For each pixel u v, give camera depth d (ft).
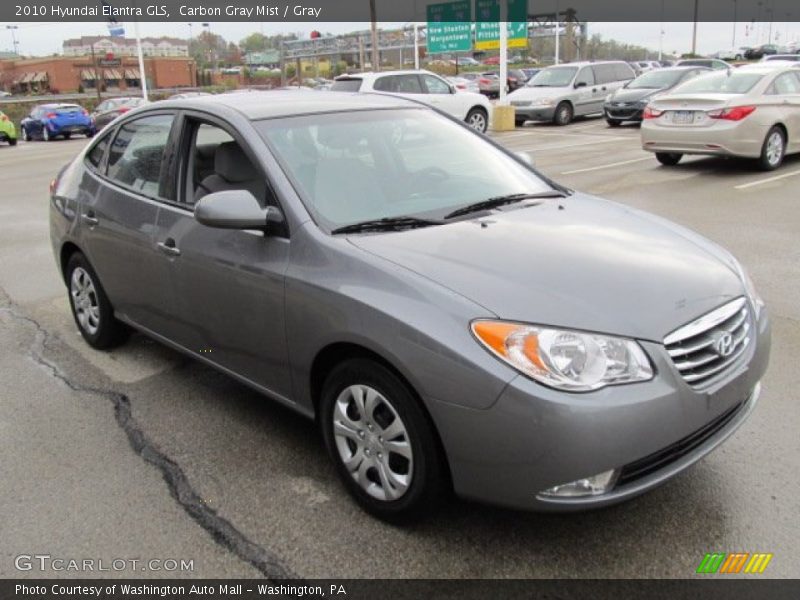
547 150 52.08
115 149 15.29
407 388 9.05
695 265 10.05
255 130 11.83
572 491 8.30
